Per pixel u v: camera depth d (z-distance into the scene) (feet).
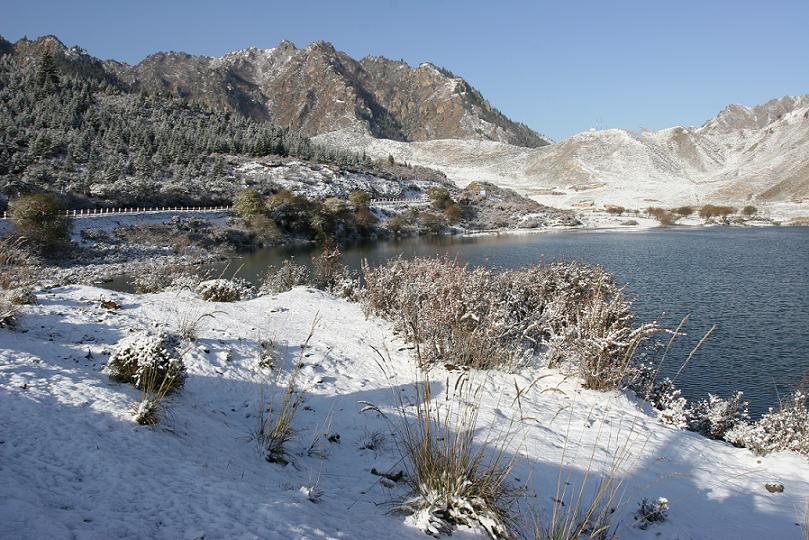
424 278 40.16
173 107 385.50
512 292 38.86
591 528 12.45
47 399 15.29
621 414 22.98
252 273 113.29
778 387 40.55
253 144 327.26
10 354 19.08
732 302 73.72
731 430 24.17
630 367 27.91
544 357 31.55
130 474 11.57
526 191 522.06
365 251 165.89
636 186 538.47
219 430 17.03
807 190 437.17
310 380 25.00
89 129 265.95
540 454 17.15
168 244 145.28
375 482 14.46
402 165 496.23
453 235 239.30
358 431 18.93
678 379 42.34
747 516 14.35
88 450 12.38
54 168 201.26
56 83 344.90
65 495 10.11
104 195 178.19
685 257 135.95
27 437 12.48
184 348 24.86
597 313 28.60
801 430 21.98
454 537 11.43
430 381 25.21
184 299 38.50
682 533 12.92
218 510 10.49
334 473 15.24
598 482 15.39
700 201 438.81
